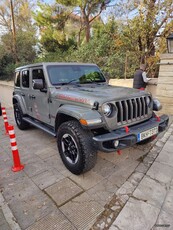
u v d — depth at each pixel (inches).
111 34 324.8
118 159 123.1
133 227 70.8
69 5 436.5
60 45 507.2
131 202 83.7
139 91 113.0
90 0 418.6
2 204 86.1
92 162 97.2
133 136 93.0
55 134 125.6
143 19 277.7
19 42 518.0
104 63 331.9
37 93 143.2
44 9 469.7
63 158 112.7
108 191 92.3
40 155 136.0
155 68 292.8
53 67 133.7
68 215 78.3
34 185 99.7
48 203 85.7
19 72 181.8
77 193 91.7
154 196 87.0
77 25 510.6
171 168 110.3
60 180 103.1
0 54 519.2
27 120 170.9
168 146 138.3
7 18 585.9
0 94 439.2
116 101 93.7
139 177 102.4
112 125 92.8
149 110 113.1
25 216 78.7
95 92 107.3
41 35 512.1
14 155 115.2
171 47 197.5
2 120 249.3
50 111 128.7
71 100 104.9
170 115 212.4
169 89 207.9
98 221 74.6
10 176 109.7
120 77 314.8
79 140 94.2
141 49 298.5
